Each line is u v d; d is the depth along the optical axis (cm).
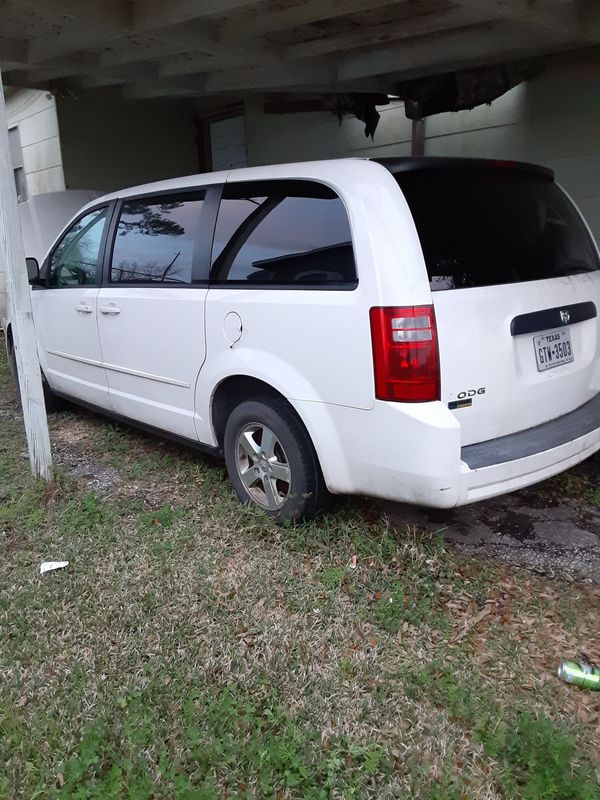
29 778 212
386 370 283
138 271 423
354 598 302
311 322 310
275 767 215
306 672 256
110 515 376
